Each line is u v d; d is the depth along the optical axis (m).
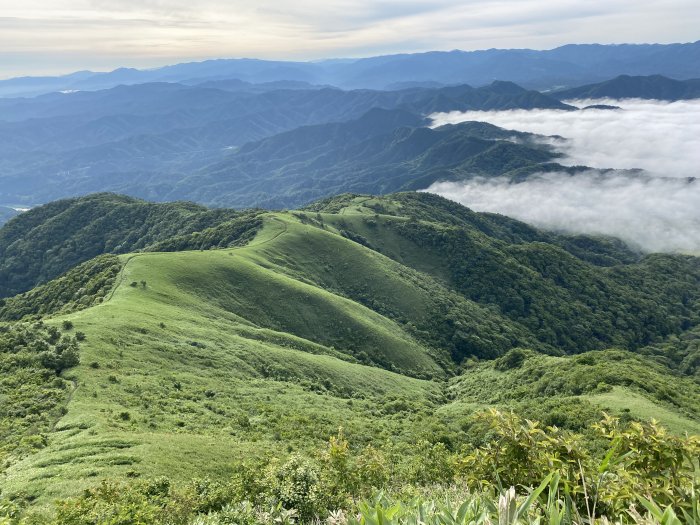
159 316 73.00
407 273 152.25
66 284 99.19
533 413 57.69
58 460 31.30
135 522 16.14
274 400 58.47
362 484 20.53
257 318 97.00
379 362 103.00
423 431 53.03
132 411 42.91
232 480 22.86
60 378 46.62
